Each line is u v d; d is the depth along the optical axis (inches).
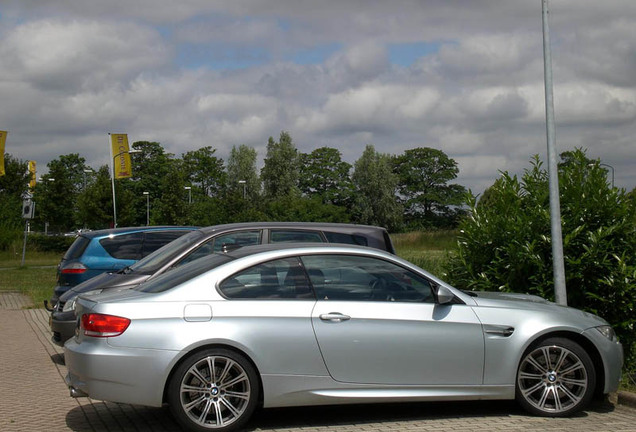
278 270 250.2
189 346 233.1
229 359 237.0
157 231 444.1
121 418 261.3
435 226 4229.8
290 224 363.6
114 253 428.5
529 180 378.0
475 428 245.3
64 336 361.4
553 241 328.8
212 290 242.5
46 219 3004.4
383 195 4035.4
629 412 271.3
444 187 4333.2
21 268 1298.0
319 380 243.4
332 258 255.4
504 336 257.8
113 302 238.1
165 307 236.8
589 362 260.5
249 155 3855.8
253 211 2559.1
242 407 237.9
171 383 233.1
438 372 252.4
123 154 1828.2
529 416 262.8
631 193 350.3
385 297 253.8
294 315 242.8
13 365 370.9
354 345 245.6
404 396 249.4
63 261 434.6
